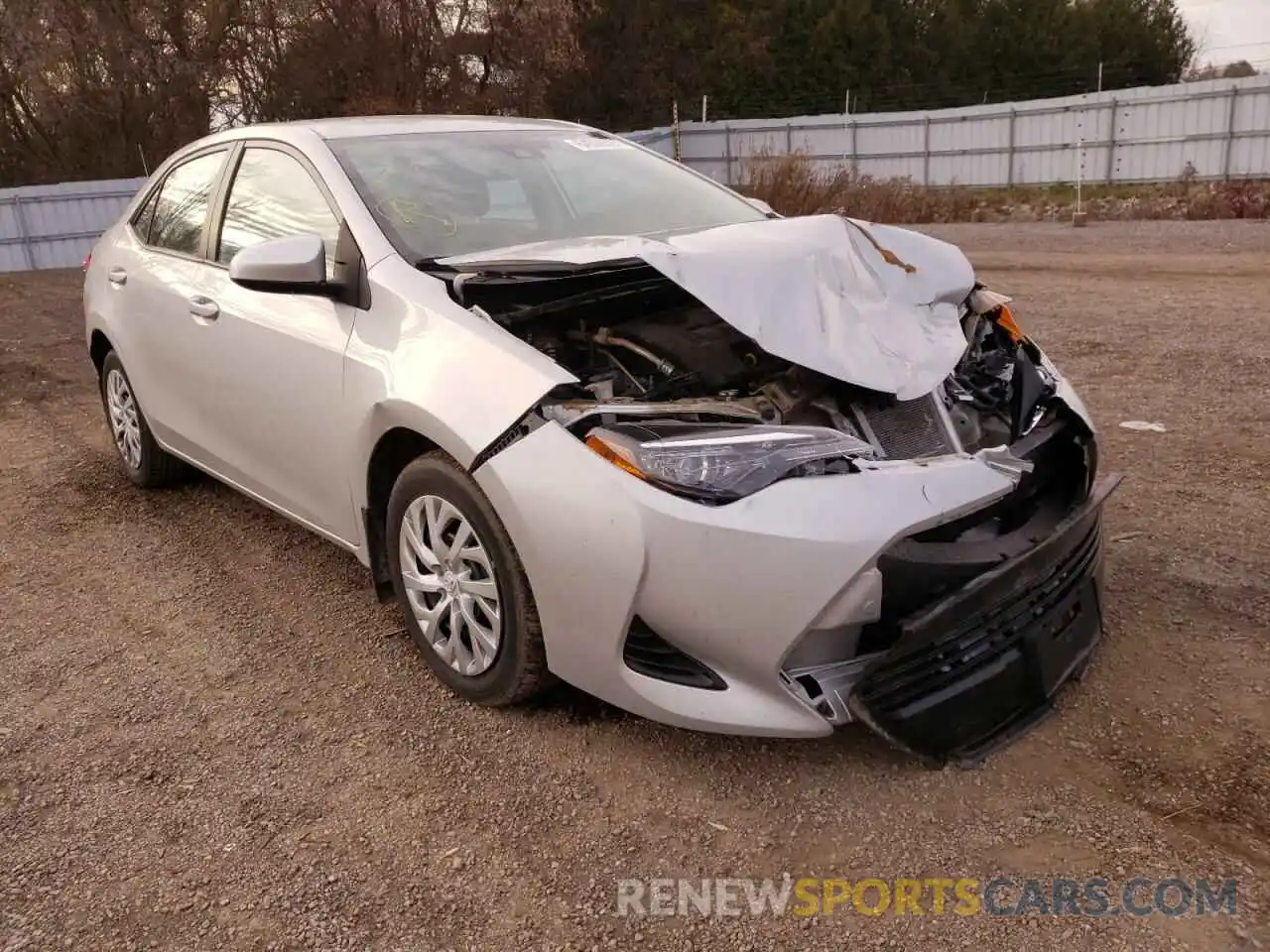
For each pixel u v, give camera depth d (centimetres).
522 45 2280
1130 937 223
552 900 240
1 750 303
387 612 380
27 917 238
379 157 377
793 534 248
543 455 269
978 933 226
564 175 409
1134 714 300
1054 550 278
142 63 2177
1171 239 1430
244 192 406
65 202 1786
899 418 288
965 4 4103
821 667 262
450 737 302
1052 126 2553
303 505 370
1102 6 4109
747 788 275
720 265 289
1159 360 688
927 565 260
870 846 253
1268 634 338
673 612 257
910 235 343
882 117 2708
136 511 494
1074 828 256
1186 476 475
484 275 305
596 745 296
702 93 3616
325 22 2209
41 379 801
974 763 271
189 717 318
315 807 274
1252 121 2311
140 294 454
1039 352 346
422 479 305
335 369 328
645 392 308
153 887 247
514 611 287
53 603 399
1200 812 259
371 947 228
